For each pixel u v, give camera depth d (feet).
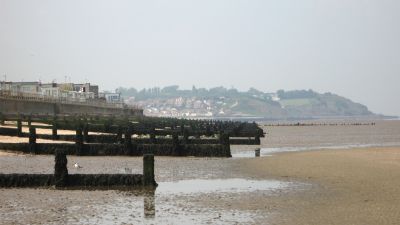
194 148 142.51
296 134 393.09
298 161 134.00
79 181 87.86
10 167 111.04
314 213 68.49
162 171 112.78
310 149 195.52
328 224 62.18
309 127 625.82
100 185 87.86
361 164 125.70
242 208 71.97
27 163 118.11
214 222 63.52
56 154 87.10
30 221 63.52
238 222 63.46
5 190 84.74
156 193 83.87
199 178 102.01
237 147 206.59
